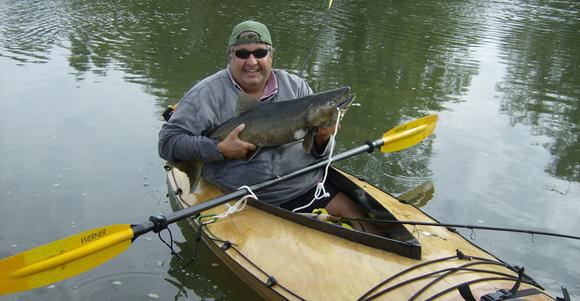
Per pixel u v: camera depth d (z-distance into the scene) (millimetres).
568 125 7297
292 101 3666
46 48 9672
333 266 3199
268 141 3752
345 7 15477
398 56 10523
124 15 12688
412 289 2936
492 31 13273
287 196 3961
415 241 3281
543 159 6176
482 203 5090
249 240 3580
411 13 15203
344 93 3533
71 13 12648
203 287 3791
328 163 4066
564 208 5047
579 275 4047
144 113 6906
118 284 3771
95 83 7973
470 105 7973
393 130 5070
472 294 2840
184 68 8883
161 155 4090
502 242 4461
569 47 11945
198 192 4273
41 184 5035
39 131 6215
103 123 6535
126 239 3379
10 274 3027
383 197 4355
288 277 3213
